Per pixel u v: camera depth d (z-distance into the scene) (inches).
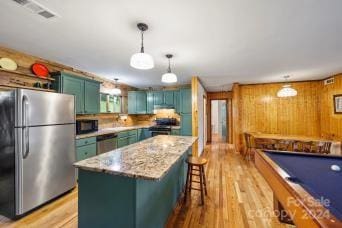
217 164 182.2
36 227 80.0
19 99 86.0
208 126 325.7
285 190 55.9
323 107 206.4
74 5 66.2
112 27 83.2
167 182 84.3
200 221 85.7
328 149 150.6
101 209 59.1
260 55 122.9
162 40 97.3
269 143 195.9
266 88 234.4
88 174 61.0
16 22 78.7
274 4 66.2
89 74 176.1
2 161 89.4
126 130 192.4
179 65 146.5
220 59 131.1
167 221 84.7
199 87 209.2
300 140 164.4
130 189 55.5
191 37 93.7
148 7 67.6
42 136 95.9
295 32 89.1
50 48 109.7
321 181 58.7
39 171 94.1
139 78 200.1
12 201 86.5
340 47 109.3
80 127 146.5
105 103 201.6
